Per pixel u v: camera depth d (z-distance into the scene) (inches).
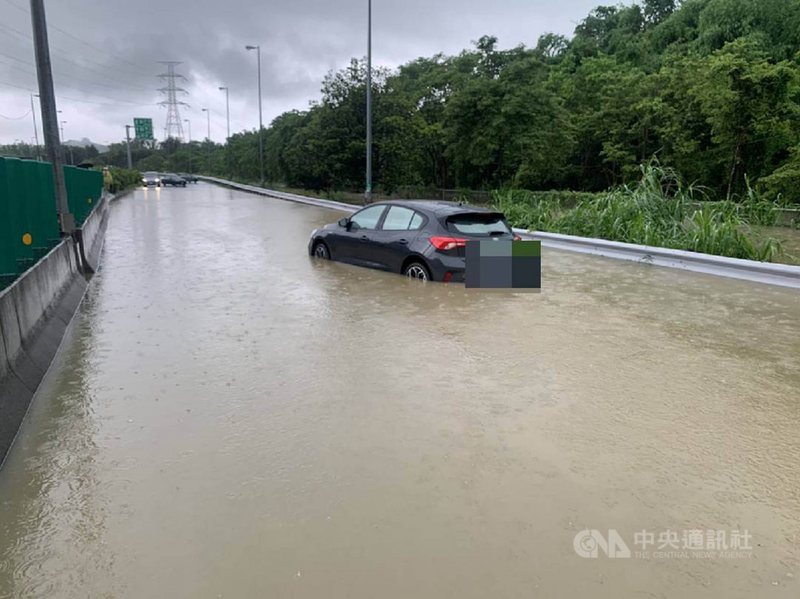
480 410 181.6
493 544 116.3
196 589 103.7
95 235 582.9
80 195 650.8
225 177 3457.2
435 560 111.4
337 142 1258.6
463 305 321.7
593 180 1413.6
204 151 4820.4
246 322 284.8
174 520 123.8
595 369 220.2
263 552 113.6
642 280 398.0
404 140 1267.2
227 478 140.3
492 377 211.0
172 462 147.9
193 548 114.7
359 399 189.6
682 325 283.1
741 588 104.9
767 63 967.6
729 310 313.9
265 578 106.3
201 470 144.1
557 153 1228.5
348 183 1334.9
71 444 158.2
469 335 264.1
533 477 141.9
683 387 202.5
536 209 714.8
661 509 129.1
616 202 592.1
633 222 557.0
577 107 1392.7
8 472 144.3
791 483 140.4
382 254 409.4
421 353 237.8
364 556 112.4
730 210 552.4
